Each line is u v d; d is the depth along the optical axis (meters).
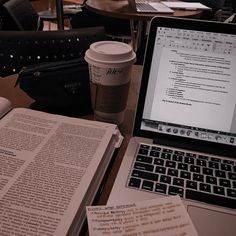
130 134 0.66
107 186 0.51
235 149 0.60
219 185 0.52
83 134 0.59
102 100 0.64
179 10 2.12
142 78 0.62
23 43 0.77
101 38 0.83
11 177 0.48
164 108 0.62
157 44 0.61
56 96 0.69
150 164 0.55
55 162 0.51
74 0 3.30
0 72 0.78
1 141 0.56
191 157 0.58
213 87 0.60
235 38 0.59
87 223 0.43
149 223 0.43
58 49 0.79
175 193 0.50
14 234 0.39
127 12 1.97
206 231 0.43
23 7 1.35
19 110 0.66
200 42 0.60
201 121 0.61
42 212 0.42
